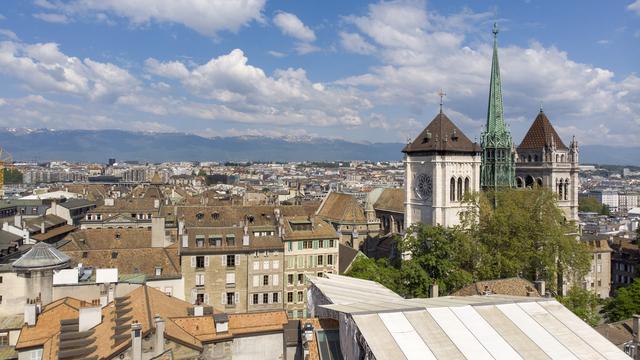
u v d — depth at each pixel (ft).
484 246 343.87
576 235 433.89
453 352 132.16
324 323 156.76
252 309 368.07
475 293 254.47
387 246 488.44
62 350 179.42
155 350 172.65
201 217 432.25
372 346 131.03
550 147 517.96
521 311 155.84
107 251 342.03
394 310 147.33
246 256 364.38
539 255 340.80
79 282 268.41
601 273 539.70
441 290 303.89
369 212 577.84
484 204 370.53
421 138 442.50
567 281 383.45
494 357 131.85
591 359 135.23
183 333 189.78
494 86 491.31
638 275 519.19
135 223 586.86
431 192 426.10
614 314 348.18
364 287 211.61
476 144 437.99
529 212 363.56
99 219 596.29
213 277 355.56
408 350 130.93
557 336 144.25
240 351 201.98
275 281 374.02
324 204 615.16
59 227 551.18
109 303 224.12
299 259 380.99
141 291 222.07
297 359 164.86
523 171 536.83
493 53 494.18
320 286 201.98
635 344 221.46
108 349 172.65
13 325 239.71
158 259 346.54
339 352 149.89
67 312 217.56
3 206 561.43
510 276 334.24
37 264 231.50
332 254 391.65
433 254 325.42
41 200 654.53
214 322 201.46
